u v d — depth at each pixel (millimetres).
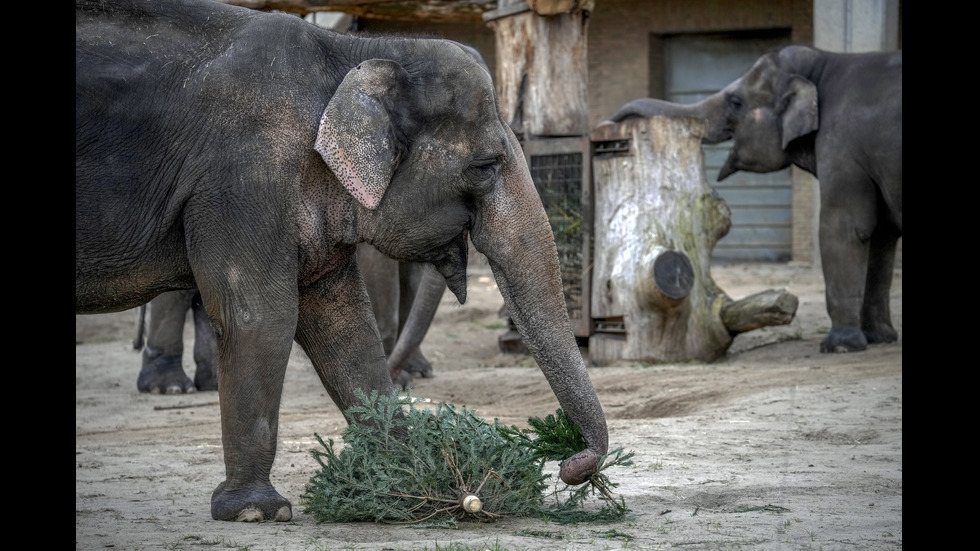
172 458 8992
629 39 28266
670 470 7770
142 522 6395
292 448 9375
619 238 14547
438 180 6613
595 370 13797
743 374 12641
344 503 6277
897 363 12953
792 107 15719
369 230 6641
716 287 14734
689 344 14367
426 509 6387
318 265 6656
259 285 6348
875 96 15039
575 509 6605
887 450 8422
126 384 14883
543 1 15383
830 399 10664
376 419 6465
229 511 6395
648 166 14570
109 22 6371
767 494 6902
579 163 15438
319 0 16562
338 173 6262
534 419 6672
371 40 6730
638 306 14320
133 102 6297
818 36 19328
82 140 6254
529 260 6703
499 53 16203
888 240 15562
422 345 17375
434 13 17250
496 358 16328
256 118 6336
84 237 6328
